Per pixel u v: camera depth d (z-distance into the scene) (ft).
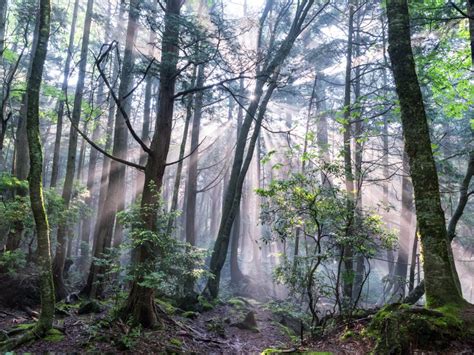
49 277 24.57
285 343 30.50
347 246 27.55
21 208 36.17
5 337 24.77
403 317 16.65
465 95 35.94
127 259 55.36
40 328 24.29
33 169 22.95
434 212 18.51
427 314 16.55
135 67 36.35
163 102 30.50
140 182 62.64
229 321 37.35
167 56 29.86
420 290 31.30
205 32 29.78
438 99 38.27
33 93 23.11
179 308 39.22
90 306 32.71
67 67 51.80
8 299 33.96
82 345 23.52
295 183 26.89
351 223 26.37
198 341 28.91
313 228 29.12
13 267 36.94
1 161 39.65
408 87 19.89
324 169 28.04
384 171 52.16
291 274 28.09
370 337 18.26
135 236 27.09
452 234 33.06
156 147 29.60
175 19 28.96
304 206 27.12
